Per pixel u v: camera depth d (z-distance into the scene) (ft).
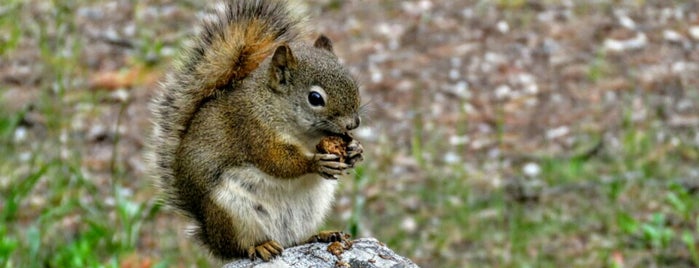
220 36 24.67
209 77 24.35
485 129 50.11
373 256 23.11
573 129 49.62
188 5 62.13
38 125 49.90
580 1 62.34
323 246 23.48
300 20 25.63
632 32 58.70
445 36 58.70
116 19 60.70
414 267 22.84
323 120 24.22
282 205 24.09
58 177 45.14
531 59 56.13
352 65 55.52
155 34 58.95
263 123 23.85
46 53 56.49
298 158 23.67
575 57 56.18
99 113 51.26
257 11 25.00
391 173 46.78
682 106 51.16
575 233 42.06
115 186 40.63
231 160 23.85
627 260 40.19
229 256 24.08
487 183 45.75
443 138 49.42
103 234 39.29
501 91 53.21
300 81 24.17
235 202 23.63
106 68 55.42
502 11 61.26
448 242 41.81
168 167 24.68
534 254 40.88
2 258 35.81
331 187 24.84
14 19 60.03
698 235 41.34
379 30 59.36
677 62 55.57
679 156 46.93
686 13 60.80
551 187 45.14
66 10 60.70
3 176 45.34
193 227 24.75
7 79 54.13
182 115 24.58
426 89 53.36
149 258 39.63
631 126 49.52
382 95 52.80
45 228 41.27
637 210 43.21
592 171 46.16
